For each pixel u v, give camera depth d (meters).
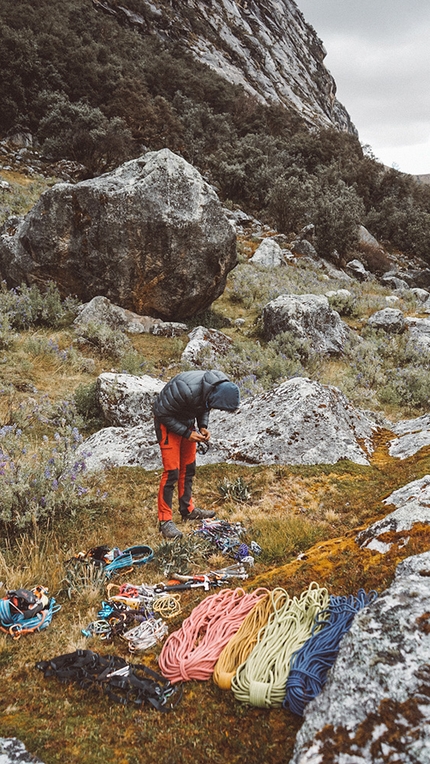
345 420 6.81
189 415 4.53
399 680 2.08
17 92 28.11
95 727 2.51
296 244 24.16
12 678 2.89
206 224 12.40
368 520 4.50
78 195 11.83
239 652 2.90
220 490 5.44
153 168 12.08
